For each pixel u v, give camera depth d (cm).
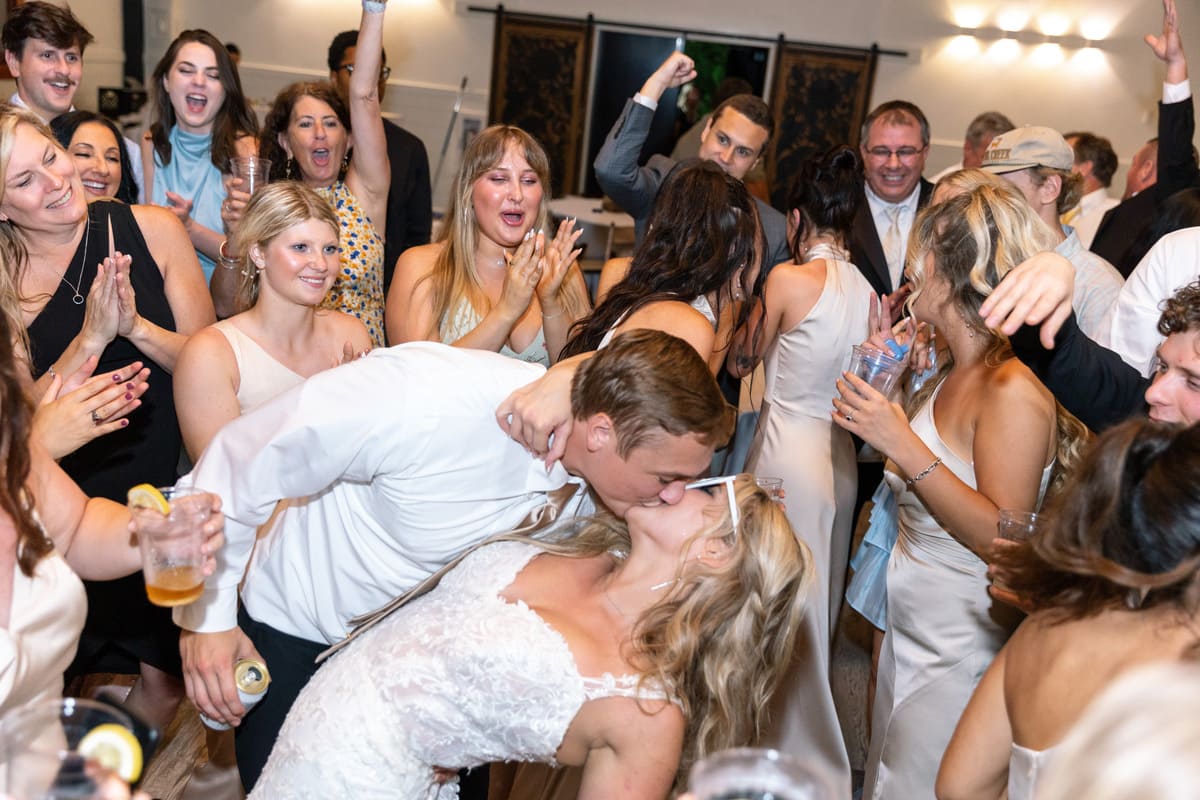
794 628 140
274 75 913
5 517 142
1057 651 124
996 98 960
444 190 955
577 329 233
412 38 923
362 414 152
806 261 279
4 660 135
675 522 143
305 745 146
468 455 157
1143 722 86
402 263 292
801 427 275
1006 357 200
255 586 186
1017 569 134
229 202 278
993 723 136
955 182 219
